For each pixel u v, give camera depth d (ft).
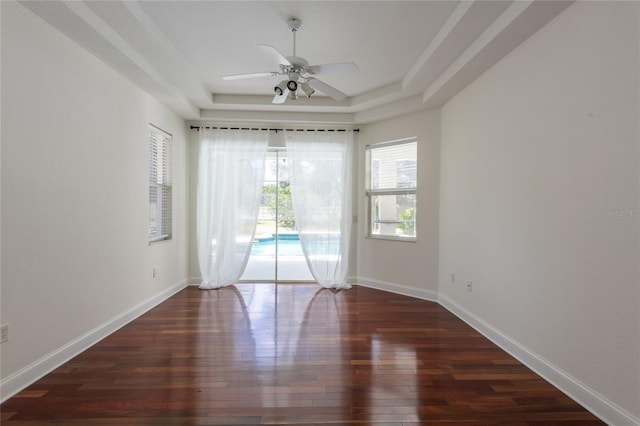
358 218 18.15
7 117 7.21
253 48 11.27
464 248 12.73
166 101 14.38
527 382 8.17
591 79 6.91
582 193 7.15
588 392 7.02
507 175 9.94
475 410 7.07
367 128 17.67
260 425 6.56
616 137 6.34
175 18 9.48
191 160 17.76
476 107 11.78
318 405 7.22
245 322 12.26
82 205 9.61
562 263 7.74
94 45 9.40
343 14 9.25
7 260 7.27
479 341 10.69
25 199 7.70
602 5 6.64
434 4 8.78
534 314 8.74
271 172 19.06
